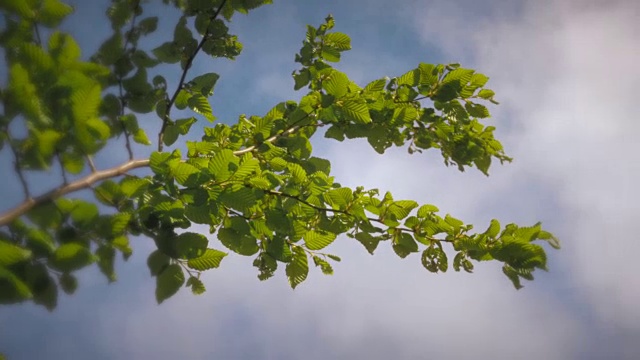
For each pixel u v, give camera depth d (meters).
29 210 2.26
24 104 2.12
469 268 3.33
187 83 3.82
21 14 2.51
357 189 3.32
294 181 3.35
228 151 2.81
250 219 3.32
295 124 3.99
